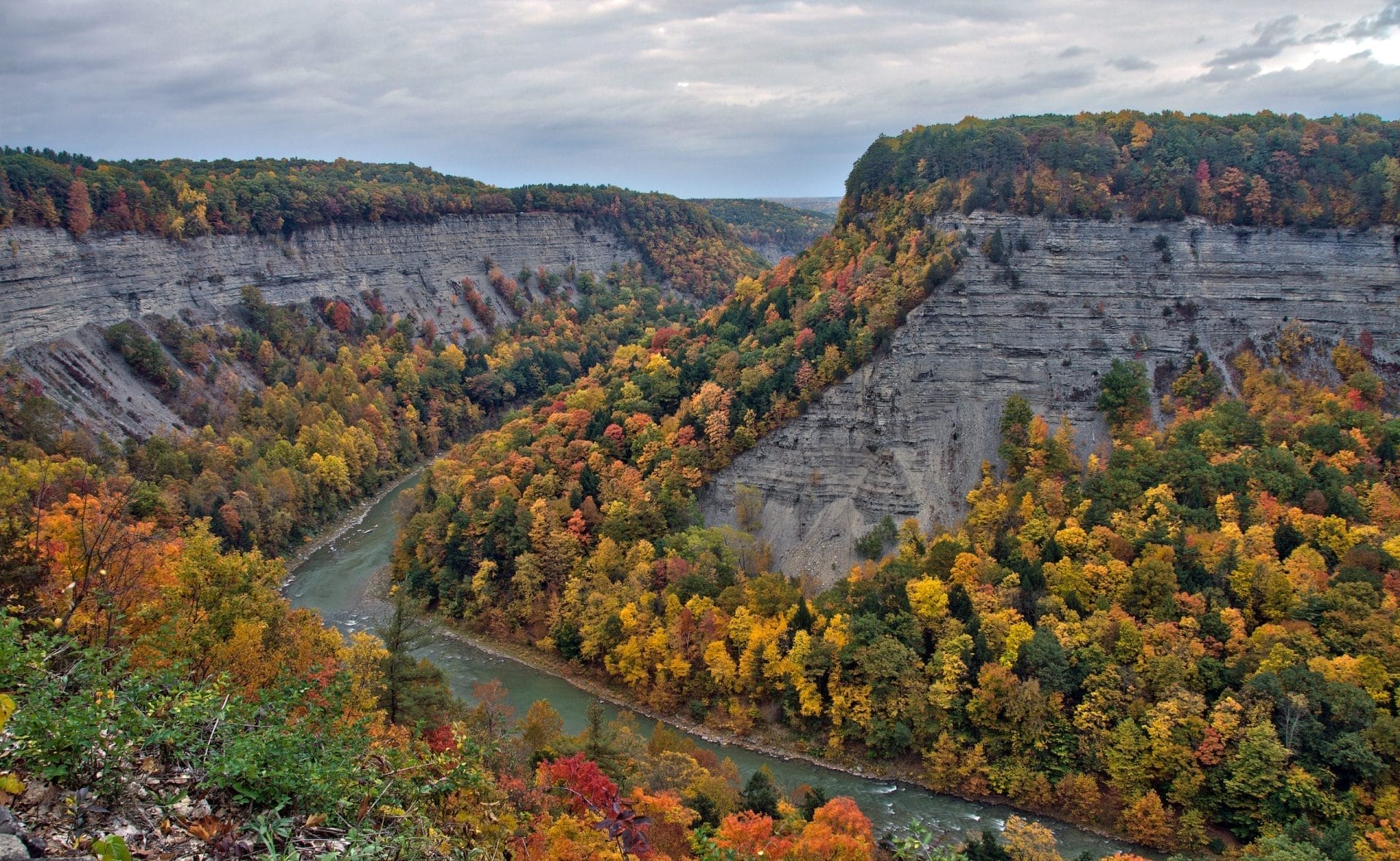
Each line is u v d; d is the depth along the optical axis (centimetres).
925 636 9188
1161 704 7831
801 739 9112
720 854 3062
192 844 2016
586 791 4797
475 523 12188
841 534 11600
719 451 12462
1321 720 7481
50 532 5872
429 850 2344
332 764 2383
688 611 9875
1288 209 12756
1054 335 12281
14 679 2305
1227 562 8862
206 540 6838
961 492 11400
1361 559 8644
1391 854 6538
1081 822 7831
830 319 12950
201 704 2462
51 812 2000
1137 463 10494
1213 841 7394
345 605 12056
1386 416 11650
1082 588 9056
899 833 7662
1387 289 12575
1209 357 12350
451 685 10238
